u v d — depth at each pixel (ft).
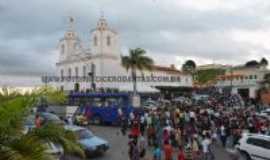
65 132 19.27
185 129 67.82
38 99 17.72
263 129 73.92
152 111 89.66
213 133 70.13
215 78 300.81
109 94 106.11
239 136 66.85
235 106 145.79
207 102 149.48
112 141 75.72
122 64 187.62
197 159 54.24
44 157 16.62
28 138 17.13
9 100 17.04
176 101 151.12
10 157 15.94
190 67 343.67
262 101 207.31
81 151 19.38
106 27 227.81
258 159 57.62
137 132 64.64
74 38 246.27
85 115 100.37
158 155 53.72
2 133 16.72
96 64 223.51
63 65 248.52
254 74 246.47
